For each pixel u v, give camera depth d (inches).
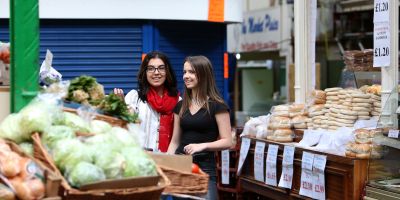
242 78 595.2
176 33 284.8
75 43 276.8
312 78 255.3
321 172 192.4
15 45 126.0
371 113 213.0
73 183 104.0
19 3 125.5
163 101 198.2
